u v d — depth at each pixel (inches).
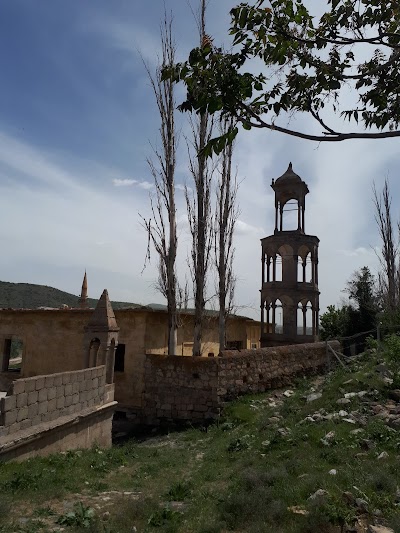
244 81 164.2
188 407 613.0
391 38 177.6
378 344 683.4
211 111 167.0
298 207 1090.7
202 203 743.7
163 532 223.9
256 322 1168.8
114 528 229.8
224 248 762.2
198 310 710.5
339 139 155.5
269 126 165.3
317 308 1085.1
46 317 730.8
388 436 344.5
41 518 244.1
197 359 621.0
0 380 751.7
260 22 175.2
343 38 171.0
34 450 362.0
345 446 335.9
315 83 183.3
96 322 524.7
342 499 232.8
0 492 277.9
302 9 176.6
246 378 644.1
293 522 218.4
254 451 384.2
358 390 501.0
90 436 463.5
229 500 248.7
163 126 753.6
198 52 169.8
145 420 633.0
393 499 231.1
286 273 1126.4
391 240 1114.1
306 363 751.1
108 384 516.1
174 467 390.3
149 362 649.0
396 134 148.4
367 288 1213.7
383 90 179.3
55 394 397.1
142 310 657.0
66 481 317.1
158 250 719.7
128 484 330.0
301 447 350.9
